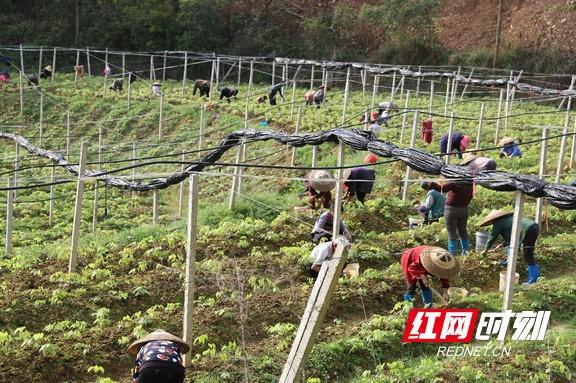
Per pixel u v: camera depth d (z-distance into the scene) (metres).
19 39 61.62
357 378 12.32
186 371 12.43
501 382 11.52
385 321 13.82
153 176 17.86
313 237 18.06
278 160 31.95
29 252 20.25
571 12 53.59
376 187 24.05
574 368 12.02
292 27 62.03
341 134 16.81
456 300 14.66
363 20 58.97
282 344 13.17
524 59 53.00
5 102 46.72
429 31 56.91
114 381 12.52
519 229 12.97
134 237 20.56
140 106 44.06
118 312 15.13
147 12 60.00
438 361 12.50
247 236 19.11
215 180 31.70
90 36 61.66
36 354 12.97
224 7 62.25
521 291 14.83
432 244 18.48
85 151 17.48
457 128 33.22
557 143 29.53
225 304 14.91
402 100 41.16
